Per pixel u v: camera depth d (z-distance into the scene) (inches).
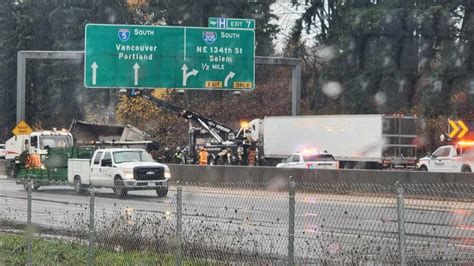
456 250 518.3
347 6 3395.7
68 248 723.4
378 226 526.3
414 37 3255.4
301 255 546.9
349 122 2453.2
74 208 1046.4
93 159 1672.0
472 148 2133.4
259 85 3772.1
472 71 3068.4
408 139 2418.8
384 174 1520.7
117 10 4020.7
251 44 2036.2
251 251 576.1
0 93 4311.0
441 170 2175.2
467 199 539.2
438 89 3112.7
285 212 582.9
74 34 4062.5
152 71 1989.4
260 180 1766.7
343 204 548.7
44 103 4266.7
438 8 3107.8
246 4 3720.5
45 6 4247.0
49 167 1761.8
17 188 1886.1
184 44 2001.7
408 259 501.4
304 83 3730.3
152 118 3383.4
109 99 4173.2
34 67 4269.2
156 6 3939.5
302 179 1672.0
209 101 3617.1
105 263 641.6
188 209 660.1
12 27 4279.0
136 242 673.6
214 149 2620.6
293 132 2620.6
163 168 1637.6
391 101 3255.4
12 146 2481.5
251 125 2792.8
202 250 605.6
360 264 510.3
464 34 3083.2
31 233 665.0
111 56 1973.4
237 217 610.2
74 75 4190.5
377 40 3292.3
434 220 547.8
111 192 1235.2
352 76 3373.5
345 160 2460.6
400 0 3225.9
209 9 3730.3
